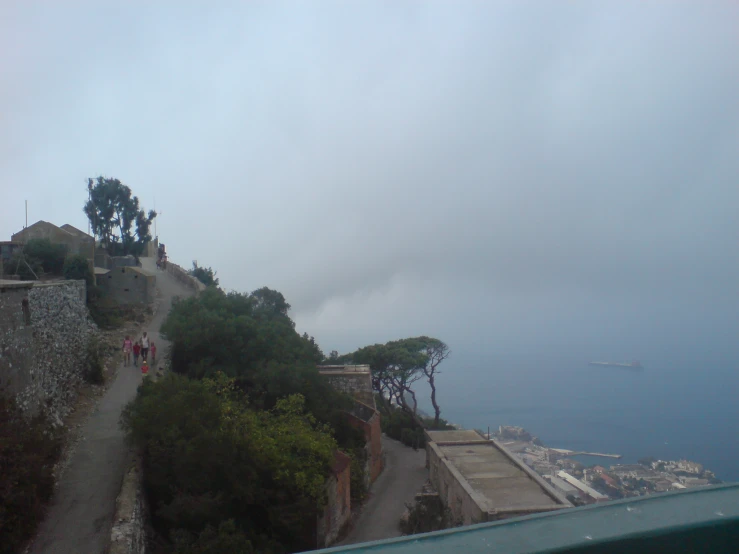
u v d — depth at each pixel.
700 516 2.32
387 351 47.88
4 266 39.44
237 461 19.95
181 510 17.48
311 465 22.95
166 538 17.56
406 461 40.56
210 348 29.72
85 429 21.97
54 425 21.08
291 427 24.44
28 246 42.34
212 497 18.58
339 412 31.91
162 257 63.81
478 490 25.59
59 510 16.09
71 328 27.25
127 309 41.12
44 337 22.67
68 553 14.16
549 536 2.24
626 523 2.30
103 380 27.81
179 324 30.30
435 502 30.33
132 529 15.11
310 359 35.00
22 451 16.08
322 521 22.83
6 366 18.38
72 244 48.69
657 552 2.25
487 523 2.40
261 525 20.75
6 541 13.90
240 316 32.69
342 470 26.36
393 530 27.22
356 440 33.66
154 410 19.56
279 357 31.12
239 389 27.78
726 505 2.44
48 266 42.38
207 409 20.14
